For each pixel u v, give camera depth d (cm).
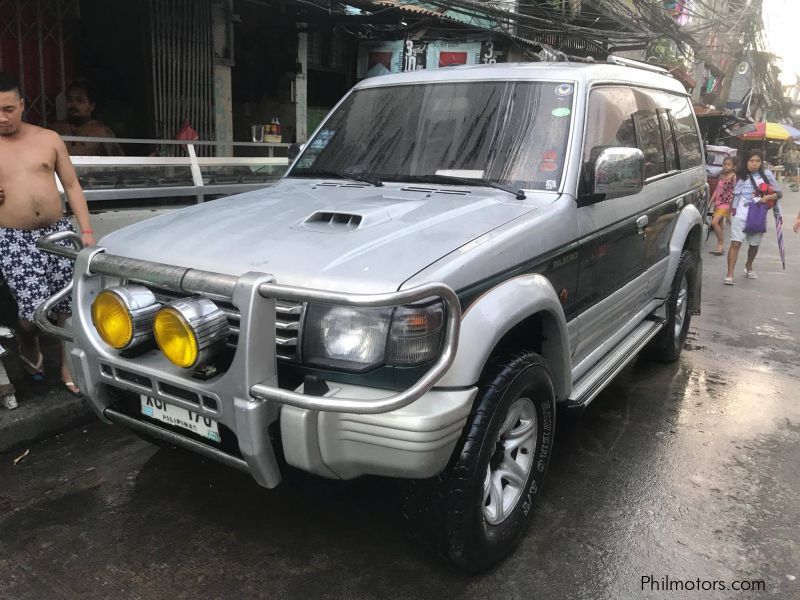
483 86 348
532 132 320
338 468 213
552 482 332
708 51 1630
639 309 434
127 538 276
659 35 1127
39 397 370
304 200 299
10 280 344
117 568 257
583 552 276
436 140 340
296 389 209
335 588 250
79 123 656
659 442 382
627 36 1119
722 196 1032
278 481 218
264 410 205
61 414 363
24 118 682
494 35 1045
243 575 255
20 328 370
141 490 313
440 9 923
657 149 436
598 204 324
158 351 237
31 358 383
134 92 767
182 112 795
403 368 204
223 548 271
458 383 216
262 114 973
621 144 370
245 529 285
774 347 580
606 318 359
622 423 407
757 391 471
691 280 522
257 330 200
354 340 207
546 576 261
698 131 547
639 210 384
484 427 232
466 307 222
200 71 809
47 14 684
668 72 520
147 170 577
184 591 246
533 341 289
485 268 232
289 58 988
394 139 353
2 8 649
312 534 282
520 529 271
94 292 250
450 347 199
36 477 321
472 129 334
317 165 367
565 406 311
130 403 249
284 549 272
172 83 779
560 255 283
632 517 304
